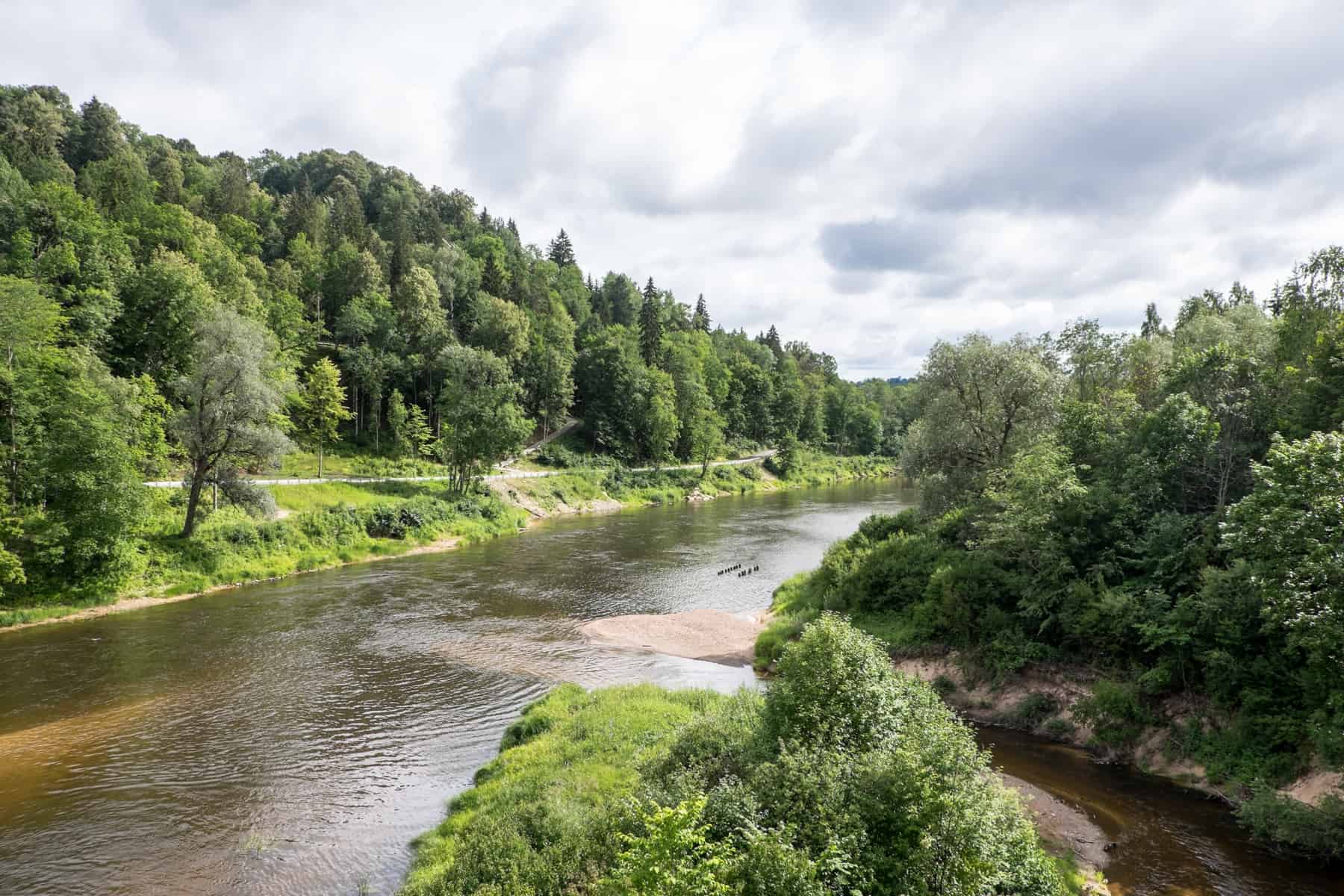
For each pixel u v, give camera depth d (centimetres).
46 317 3872
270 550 4506
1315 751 1672
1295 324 2702
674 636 3281
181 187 11188
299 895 1373
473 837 1430
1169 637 1988
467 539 5706
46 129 10788
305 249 10612
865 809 1106
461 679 2639
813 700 1381
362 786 1825
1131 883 1373
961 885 1011
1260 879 1391
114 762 1952
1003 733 2206
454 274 11831
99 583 3525
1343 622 1444
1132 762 1972
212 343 4125
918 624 2788
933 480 3662
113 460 3553
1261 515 1608
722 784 1262
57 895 1372
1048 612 2392
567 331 11412
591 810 1471
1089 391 3822
